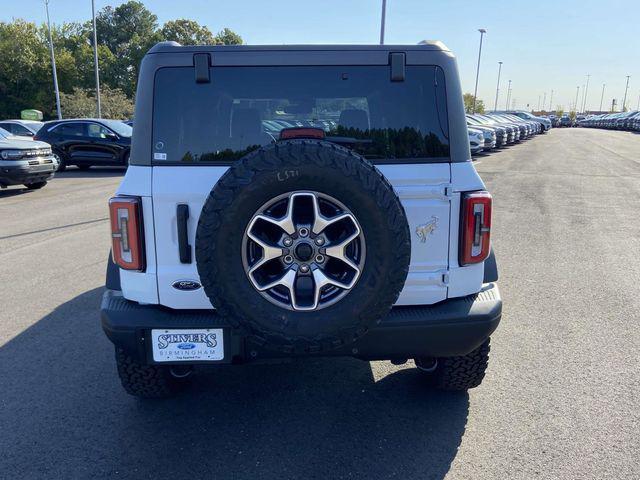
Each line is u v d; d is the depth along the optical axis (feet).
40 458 10.12
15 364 13.97
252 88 9.96
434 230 9.85
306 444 10.50
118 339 9.69
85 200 40.42
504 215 33.42
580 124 295.69
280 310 8.70
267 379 13.24
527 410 11.67
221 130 9.95
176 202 9.61
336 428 11.07
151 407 11.94
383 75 10.02
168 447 10.45
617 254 24.34
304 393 12.53
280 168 8.34
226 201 8.37
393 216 8.52
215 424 11.26
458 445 10.43
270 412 11.71
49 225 31.30
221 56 9.84
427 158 9.89
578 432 10.84
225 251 8.50
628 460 9.95
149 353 9.69
